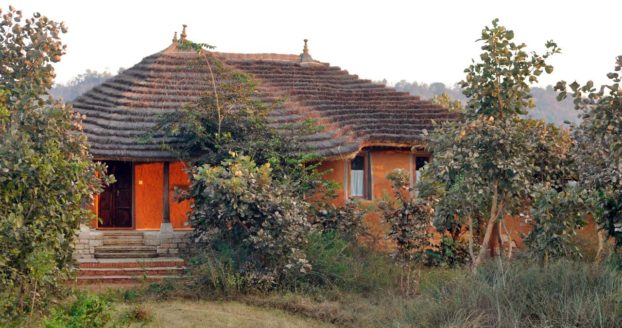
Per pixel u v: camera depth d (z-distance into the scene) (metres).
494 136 21.31
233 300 20.80
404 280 21.91
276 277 21.55
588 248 24.36
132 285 22.33
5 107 17.89
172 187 27.86
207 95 25.98
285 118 27.36
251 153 24.92
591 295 16.84
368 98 30.28
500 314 16.67
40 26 21.03
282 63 32.16
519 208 22.11
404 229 21.47
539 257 19.92
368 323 18.67
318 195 25.83
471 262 22.67
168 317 18.67
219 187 21.84
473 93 23.62
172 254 25.30
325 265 22.11
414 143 27.02
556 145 22.34
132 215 27.58
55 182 17.41
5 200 16.31
